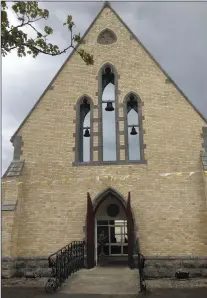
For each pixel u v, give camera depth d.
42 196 15.20
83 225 14.66
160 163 15.18
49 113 16.45
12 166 15.35
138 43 17.41
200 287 11.30
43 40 8.73
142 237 14.20
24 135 16.14
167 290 10.78
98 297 9.70
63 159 15.70
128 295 9.94
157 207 14.55
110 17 18.16
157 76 16.62
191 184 14.74
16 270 14.07
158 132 15.68
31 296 9.95
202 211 14.30
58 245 14.48
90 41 17.72
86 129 16.88
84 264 13.98
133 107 17.30
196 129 15.57
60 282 11.01
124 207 14.52
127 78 16.78
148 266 13.72
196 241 13.96
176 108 15.98
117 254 17.23
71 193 15.16
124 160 15.37
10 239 13.69
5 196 14.61
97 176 15.26
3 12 7.62
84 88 16.84
